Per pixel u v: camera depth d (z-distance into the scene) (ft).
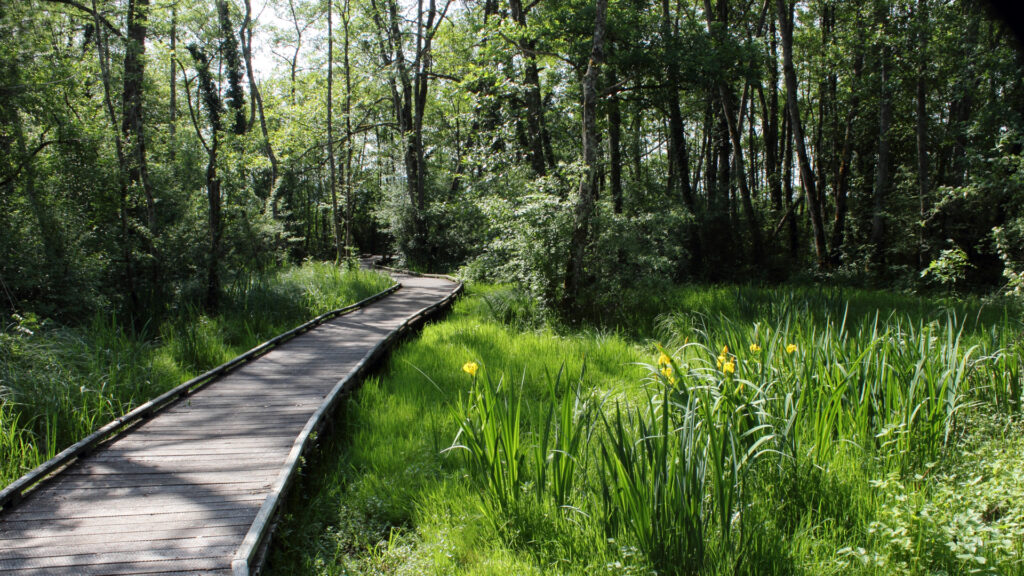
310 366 26.91
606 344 29.50
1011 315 29.94
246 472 15.46
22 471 15.52
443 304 46.11
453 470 16.49
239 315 37.17
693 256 60.03
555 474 12.99
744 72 55.31
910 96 62.59
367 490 15.51
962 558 9.81
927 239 53.16
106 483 14.78
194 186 51.55
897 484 11.82
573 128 63.62
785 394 15.25
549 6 55.31
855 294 40.70
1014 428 15.01
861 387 15.51
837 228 65.72
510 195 46.88
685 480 10.81
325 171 117.50
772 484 12.91
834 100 67.21
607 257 37.17
